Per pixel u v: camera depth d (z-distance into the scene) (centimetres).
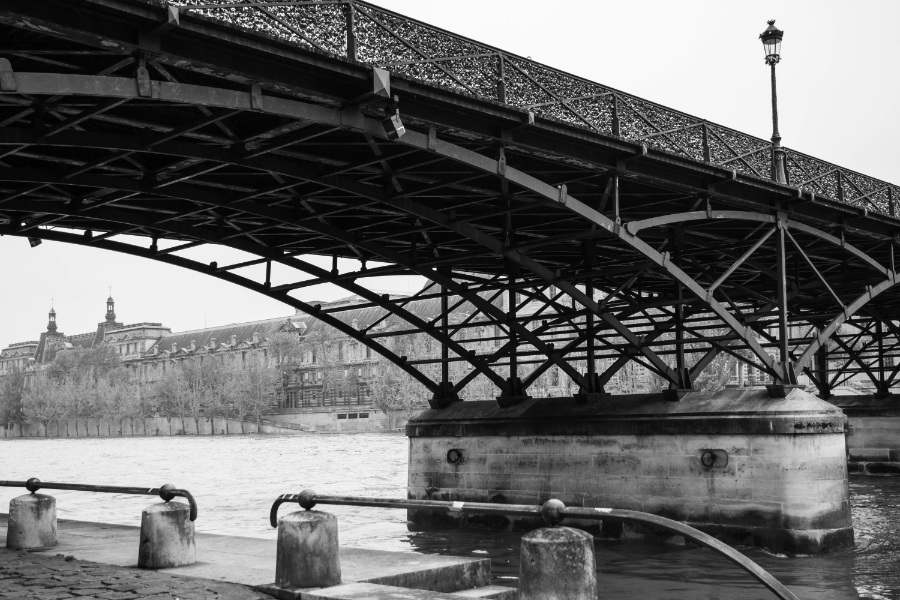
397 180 1681
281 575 934
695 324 5894
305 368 16162
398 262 2094
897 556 1836
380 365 14312
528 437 2311
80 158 1555
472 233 1830
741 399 1989
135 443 13112
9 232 1897
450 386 2556
